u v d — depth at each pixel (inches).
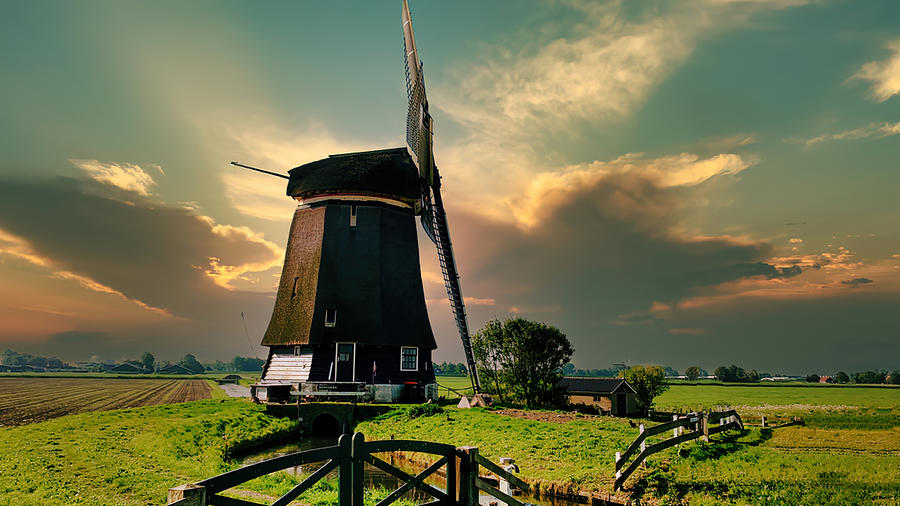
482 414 1435.8
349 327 1663.4
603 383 2101.4
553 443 1055.0
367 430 1338.6
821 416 1974.7
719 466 853.2
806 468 839.1
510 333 1923.0
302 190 1834.4
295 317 1711.4
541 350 1879.9
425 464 986.7
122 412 1354.6
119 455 808.3
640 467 850.1
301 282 1760.6
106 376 7849.4
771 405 3002.0
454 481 396.8
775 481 748.6
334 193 1835.6
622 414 2003.0
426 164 1924.2
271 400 1635.1
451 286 1978.3
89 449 837.8
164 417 1295.5
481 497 434.3
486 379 1977.1
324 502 561.6
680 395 4229.8
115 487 613.9
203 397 2901.1
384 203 1855.3
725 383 6865.2
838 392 4909.0
